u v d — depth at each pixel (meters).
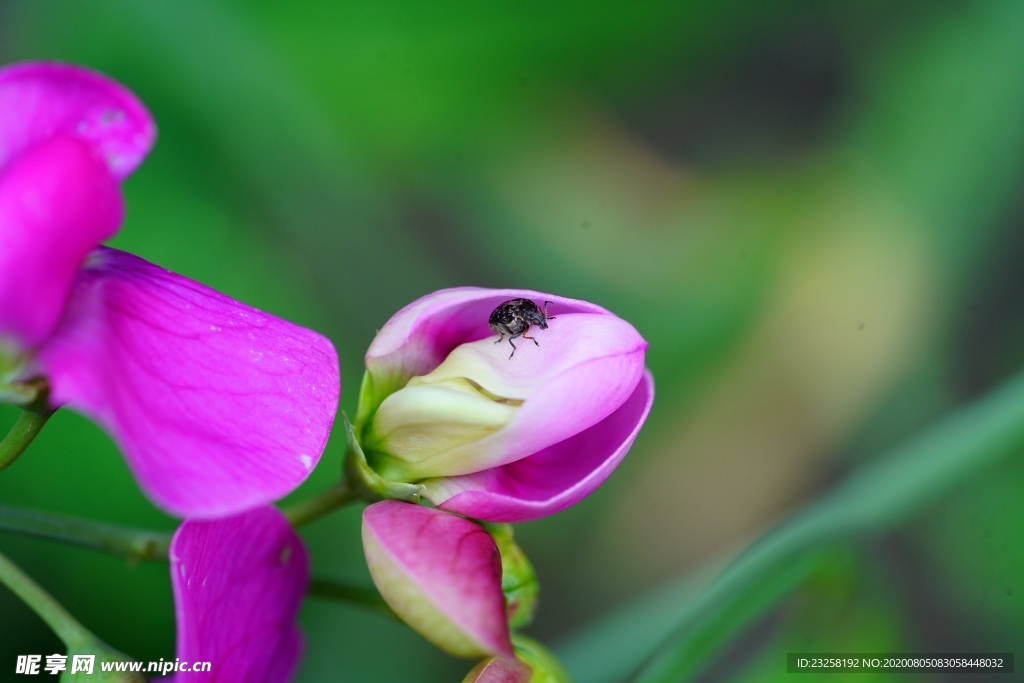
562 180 0.30
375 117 0.28
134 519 0.23
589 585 0.27
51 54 0.25
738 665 0.26
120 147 0.18
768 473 0.28
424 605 0.18
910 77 0.31
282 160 0.25
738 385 0.29
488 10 0.28
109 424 0.17
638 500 0.28
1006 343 0.29
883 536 0.25
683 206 0.31
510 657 0.18
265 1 0.27
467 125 0.28
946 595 0.26
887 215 0.30
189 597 0.18
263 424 0.18
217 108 0.25
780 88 0.32
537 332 0.19
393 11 0.28
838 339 0.29
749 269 0.30
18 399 0.18
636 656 0.22
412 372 0.19
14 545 0.23
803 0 0.32
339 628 0.24
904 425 0.29
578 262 0.30
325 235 0.26
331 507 0.19
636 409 0.19
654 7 0.30
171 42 0.25
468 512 0.19
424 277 0.27
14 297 0.17
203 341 0.18
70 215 0.18
